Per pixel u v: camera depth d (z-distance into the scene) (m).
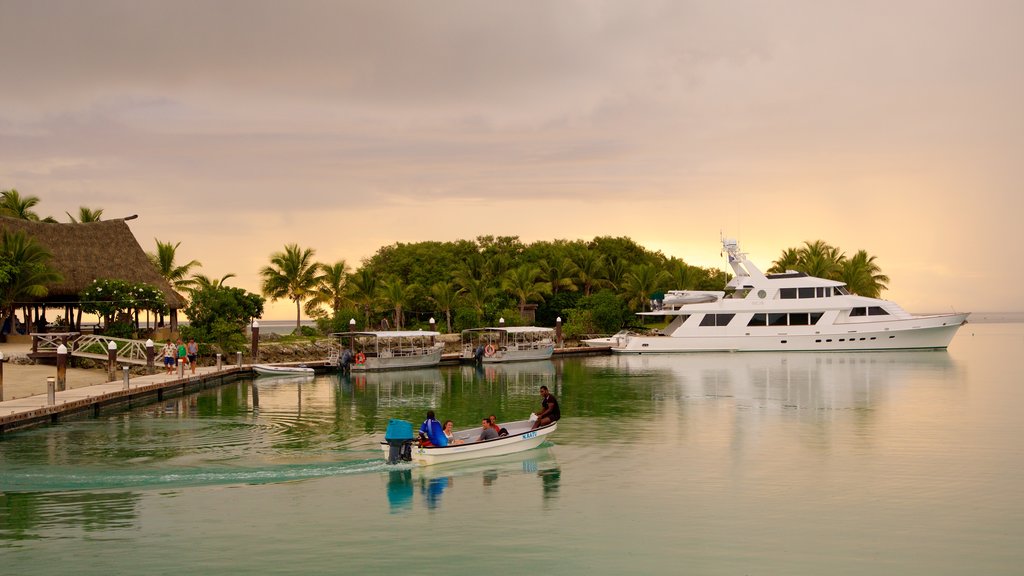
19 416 31.84
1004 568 16.83
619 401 41.62
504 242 105.69
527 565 17.05
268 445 29.27
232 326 64.00
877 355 71.31
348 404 41.22
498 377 56.84
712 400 41.81
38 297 59.91
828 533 19.00
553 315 96.12
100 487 23.06
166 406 40.28
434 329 83.50
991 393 43.94
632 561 17.25
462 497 22.16
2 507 21.16
